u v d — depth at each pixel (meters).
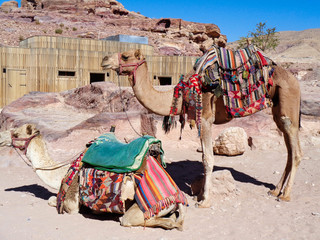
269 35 49.16
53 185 6.11
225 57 6.50
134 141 5.70
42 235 4.98
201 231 5.30
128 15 98.56
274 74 6.82
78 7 92.38
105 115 12.47
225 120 6.91
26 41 37.69
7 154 10.36
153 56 37.84
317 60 55.25
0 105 33.12
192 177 8.57
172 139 11.81
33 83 33.69
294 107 6.79
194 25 88.75
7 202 6.61
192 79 6.35
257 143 10.88
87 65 34.69
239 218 5.88
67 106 17.70
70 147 11.41
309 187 7.46
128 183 5.39
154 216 5.31
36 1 94.50
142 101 6.58
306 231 5.23
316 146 10.95
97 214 5.93
